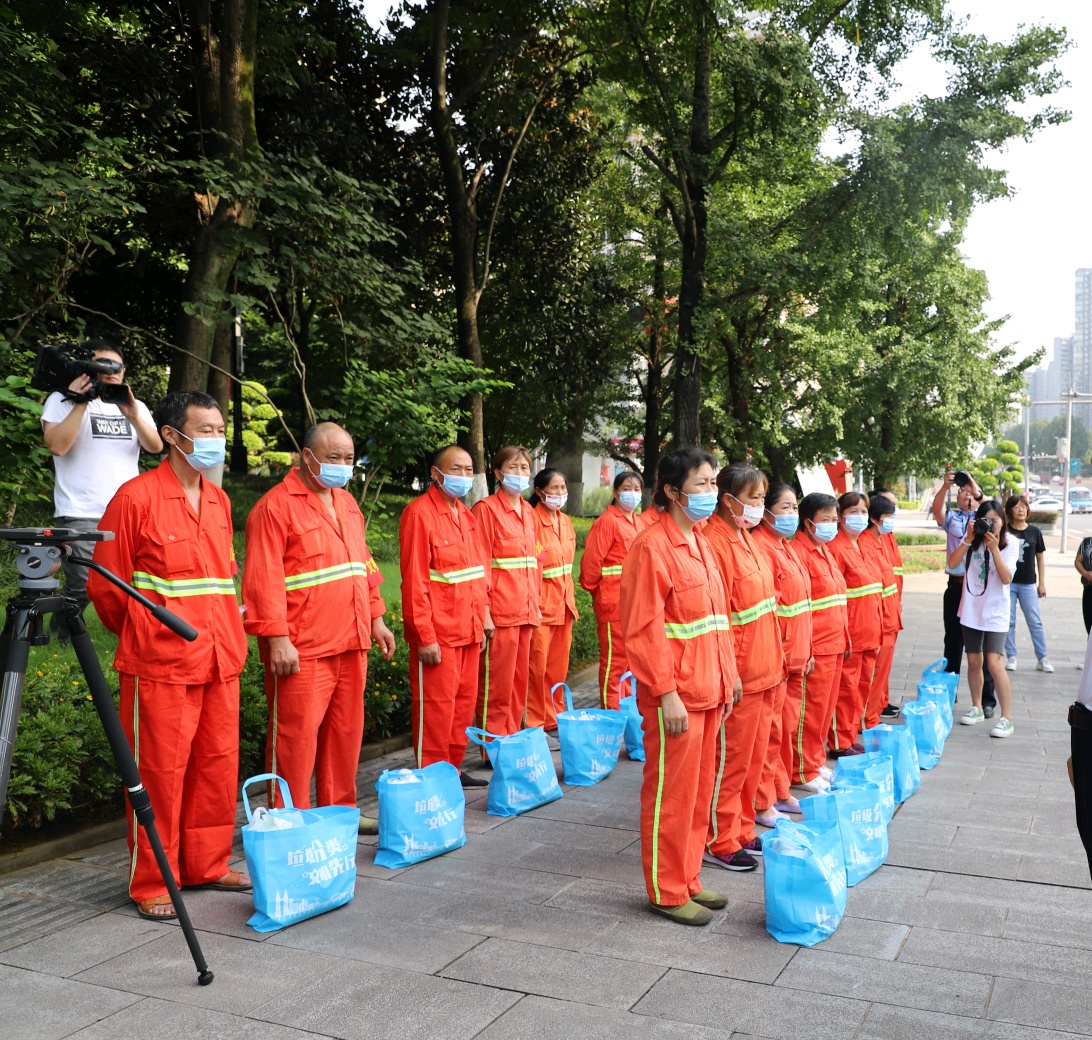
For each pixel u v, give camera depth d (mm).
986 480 45844
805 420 23250
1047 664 10672
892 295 23484
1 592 7391
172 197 10766
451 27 14195
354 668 4910
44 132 8844
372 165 15539
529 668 7547
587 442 25172
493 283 18797
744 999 3400
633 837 5172
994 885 4539
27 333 8898
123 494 4062
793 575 5656
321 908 4059
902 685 9844
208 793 4262
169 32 13055
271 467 34750
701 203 15984
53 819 4875
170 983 3459
